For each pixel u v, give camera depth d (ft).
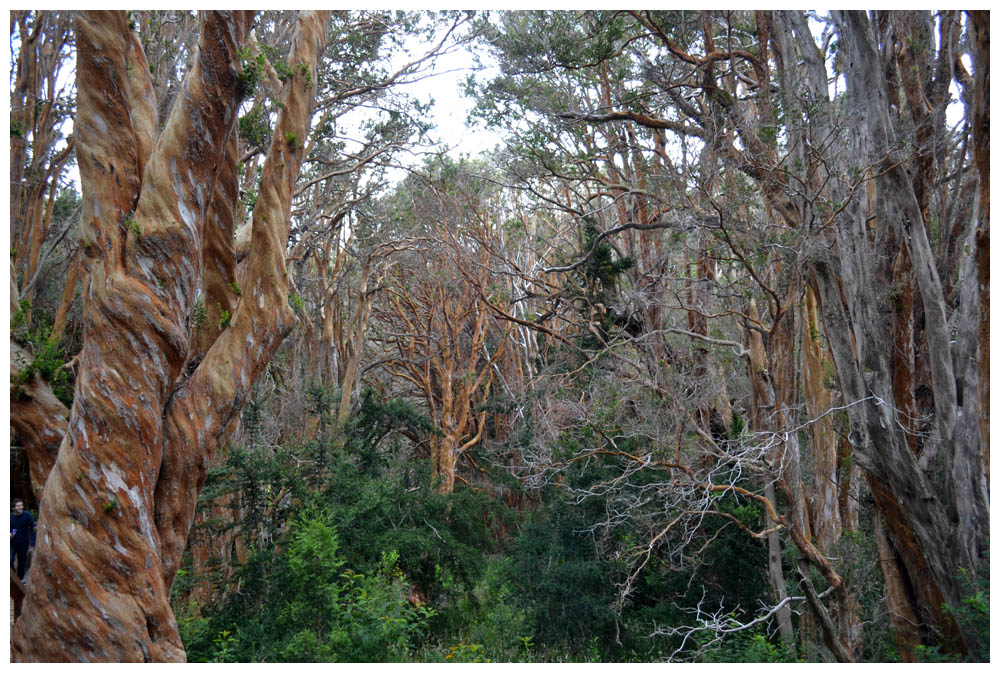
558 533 54.44
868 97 35.37
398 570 54.34
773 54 46.29
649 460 40.27
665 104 47.88
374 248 87.20
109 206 28.27
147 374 27.84
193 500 31.04
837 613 39.11
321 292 90.74
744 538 51.75
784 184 39.14
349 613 36.91
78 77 28.45
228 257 34.14
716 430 56.80
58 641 25.61
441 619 52.90
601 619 50.65
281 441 75.15
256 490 53.42
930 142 38.65
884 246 39.22
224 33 29.48
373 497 57.88
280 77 34.94
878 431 36.29
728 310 48.96
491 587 55.93
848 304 39.42
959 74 39.52
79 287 57.21
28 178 52.44
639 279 59.62
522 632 51.39
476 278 78.02
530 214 91.91
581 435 50.03
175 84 50.14
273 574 45.91
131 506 26.94
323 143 74.43
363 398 93.30
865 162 35.40
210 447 31.35
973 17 29.99
